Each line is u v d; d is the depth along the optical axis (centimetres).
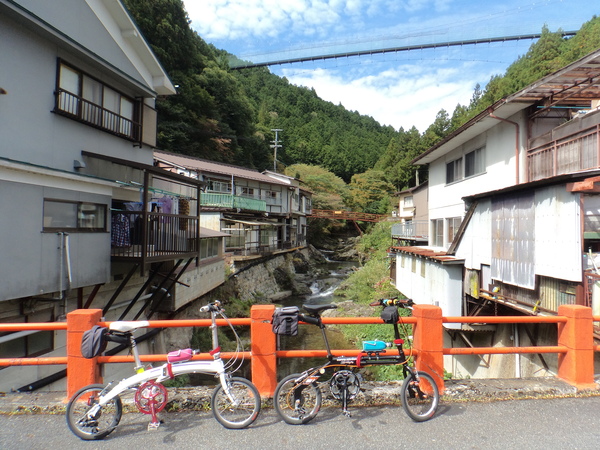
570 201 571
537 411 333
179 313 1120
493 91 3516
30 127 596
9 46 561
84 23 731
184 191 1284
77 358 338
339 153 6475
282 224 2794
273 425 310
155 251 802
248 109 3862
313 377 312
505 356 822
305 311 332
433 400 324
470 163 1277
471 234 902
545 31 3506
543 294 645
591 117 786
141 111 907
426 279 1083
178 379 950
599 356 566
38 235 584
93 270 701
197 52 3212
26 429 308
